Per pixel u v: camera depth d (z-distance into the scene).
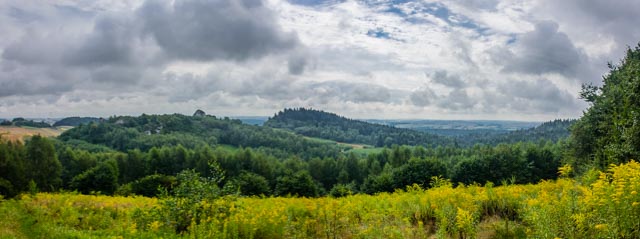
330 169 90.94
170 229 10.28
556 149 63.72
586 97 22.52
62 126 166.88
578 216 6.14
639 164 7.13
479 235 8.19
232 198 11.37
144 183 50.94
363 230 9.05
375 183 57.38
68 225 11.72
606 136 17.08
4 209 12.69
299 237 9.38
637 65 16.61
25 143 82.19
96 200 17.09
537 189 10.14
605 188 6.11
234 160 84.69
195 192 11.05
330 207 10.02
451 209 8.45
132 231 9.99
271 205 12.13
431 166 57.03
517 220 8.70
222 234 8.97
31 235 10.22
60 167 69.38
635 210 5.68
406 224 8.83
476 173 60.62
